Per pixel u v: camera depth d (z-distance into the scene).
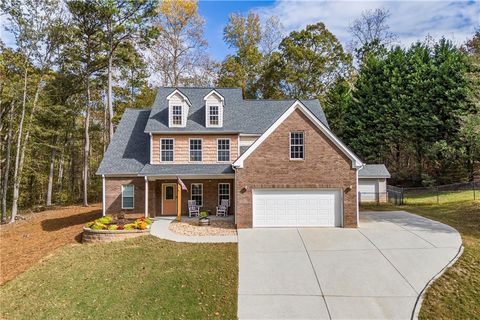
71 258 14.20
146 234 16.64
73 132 38.03
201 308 9.62
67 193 39.06
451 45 31.98
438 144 28.31
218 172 20.44
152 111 22.88
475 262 12.15
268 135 17.77
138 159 22.14
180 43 40.62
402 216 20.36
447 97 28.69
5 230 22.73
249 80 44.59
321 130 17.77
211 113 21.92
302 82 42.94
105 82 35.34
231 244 14.80
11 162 30.62
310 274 11.63
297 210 17.81
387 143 33.94
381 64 35.78
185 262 12.76
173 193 22.14
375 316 9.17
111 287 11.01
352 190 17.61
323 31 42.75
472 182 28.02
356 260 12.73
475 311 9.30
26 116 28.66
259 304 9.80
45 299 10.62
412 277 11.23
